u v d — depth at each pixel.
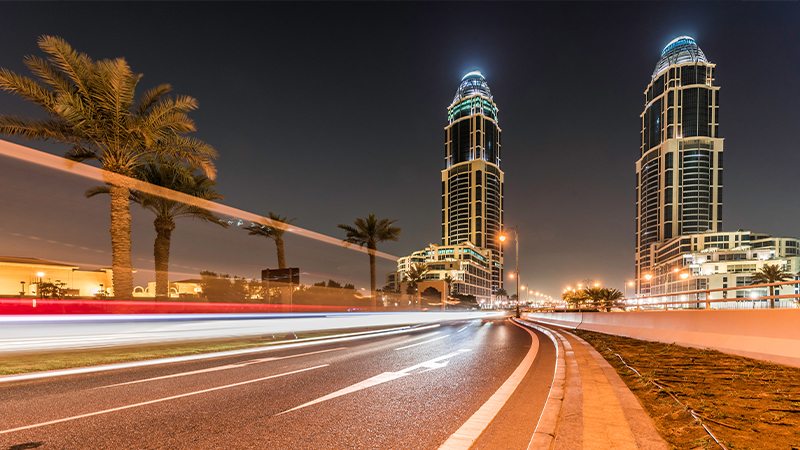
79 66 16.31
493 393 6.75
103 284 71.00
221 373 8.68
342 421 5.25
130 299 17.88
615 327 17.94
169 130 18.45
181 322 18.67
